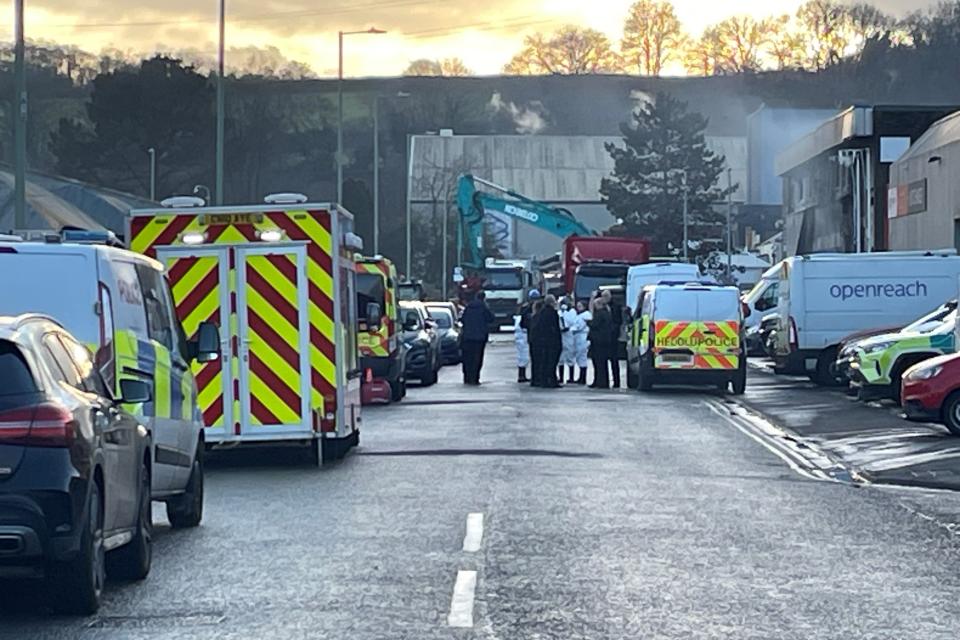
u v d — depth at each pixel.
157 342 16.22
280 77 122.50
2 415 11.04
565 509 17.95
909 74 131.62
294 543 15.38
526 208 87.75
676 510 17.98
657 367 40.41
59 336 12.38
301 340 23.38
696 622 11.41
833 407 35.44
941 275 42.34
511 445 26.25
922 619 11.62
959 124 56.34
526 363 46.69
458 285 94.56
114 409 12.76
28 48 115.19
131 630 11.15
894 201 63.91
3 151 98.38
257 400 23.42
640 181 120.38
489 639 10.78
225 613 11.78
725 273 106.69
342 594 12.52
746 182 132.62
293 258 23.36
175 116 103.75
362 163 142.88
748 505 18.59
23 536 10.92
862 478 22.62
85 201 58.06
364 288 37.88
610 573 13.52
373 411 34.66
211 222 23.38
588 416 33.00
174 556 14.60
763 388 43.03
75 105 115.19
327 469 22.72
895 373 33.72
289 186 118.50
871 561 14.38
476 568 13.77
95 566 11.73
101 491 11.98
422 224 130.25
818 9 138.88
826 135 73.19
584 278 70.81
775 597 12.48
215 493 19.86
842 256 42.72
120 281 15.37
